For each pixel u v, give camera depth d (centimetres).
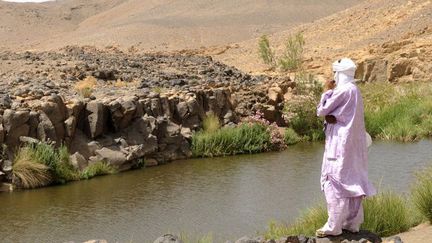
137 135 1579
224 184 1356
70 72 2084
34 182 1339
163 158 1625
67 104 1499
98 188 1334
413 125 2031
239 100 2006
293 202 1186
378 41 4294
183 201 1216
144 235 1007
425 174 987
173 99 1752
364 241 703
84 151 1482
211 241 925
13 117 1360
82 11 13275
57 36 9481
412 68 2998
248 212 1125
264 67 4025
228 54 5138
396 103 2317
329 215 734
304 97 2077
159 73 2272
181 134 1703
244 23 7919
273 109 2016
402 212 856
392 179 1319
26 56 2411
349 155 726
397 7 5028
